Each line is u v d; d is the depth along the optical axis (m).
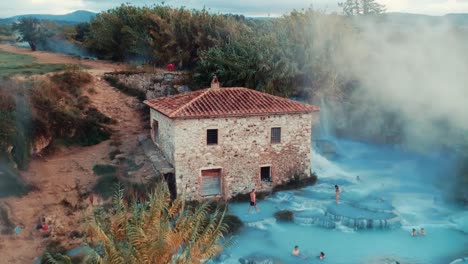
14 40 80.31
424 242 25.98
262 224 27.81
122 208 15.93
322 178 36.53
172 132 30.39
